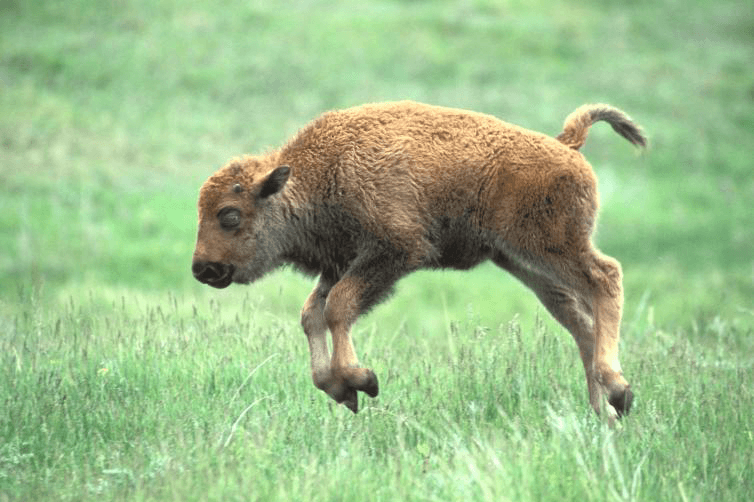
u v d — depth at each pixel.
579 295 23.94
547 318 41.47
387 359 26.98
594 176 23.50
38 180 79.31
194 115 93.56
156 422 21.91
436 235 23.62
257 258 24.03
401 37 113.94
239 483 18.19
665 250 80.50
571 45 119.19
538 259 23.34
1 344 27.16
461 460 18.67
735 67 121.56
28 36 104.31
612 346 22.61
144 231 74.06
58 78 96.81
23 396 22.62
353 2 124.69
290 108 95.94
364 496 17.81
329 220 23.94
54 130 87.25
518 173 23.05
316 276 25.50
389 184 23.19
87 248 69.19
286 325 30.02
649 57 120.69
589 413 22.55
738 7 141.75
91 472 19.56
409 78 104.56
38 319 28.91
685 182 96.44
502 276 74.38
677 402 23.08
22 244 68.94
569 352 27.11
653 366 25.62
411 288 69.19
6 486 18.78
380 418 22.36
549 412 21.95
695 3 142.25
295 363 26.14
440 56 110.19
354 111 24.25
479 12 125.12
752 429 21.52
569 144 24.36
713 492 18.19
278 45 109.06
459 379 24.44
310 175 23.83
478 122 23.70
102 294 56.59
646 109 108.06
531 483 17.61
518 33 119.31
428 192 23.23
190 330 28.44
